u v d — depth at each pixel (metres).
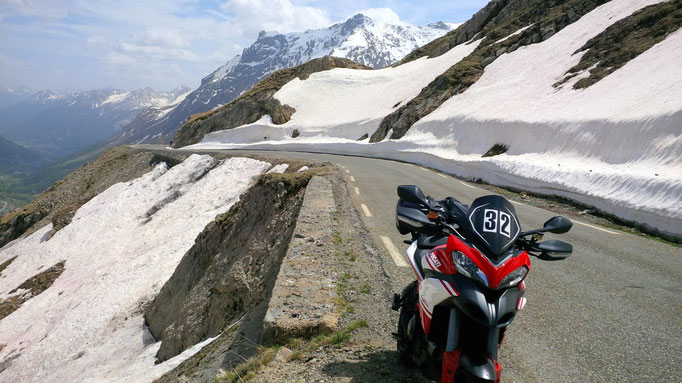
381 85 75.19
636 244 9.38
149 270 25.69
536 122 23.14
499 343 3.06
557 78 30.36
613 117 17.39
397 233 9.15
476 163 22.89
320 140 61.22
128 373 14.27
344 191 14.80
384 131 51.28
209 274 16.36
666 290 6.33
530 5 55.62
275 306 5.13
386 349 4.22
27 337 25.92
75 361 19.09
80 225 42.00
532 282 6.70
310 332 4.62
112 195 47.50
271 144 63.50
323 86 80.56
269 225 14.99
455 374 2.61
